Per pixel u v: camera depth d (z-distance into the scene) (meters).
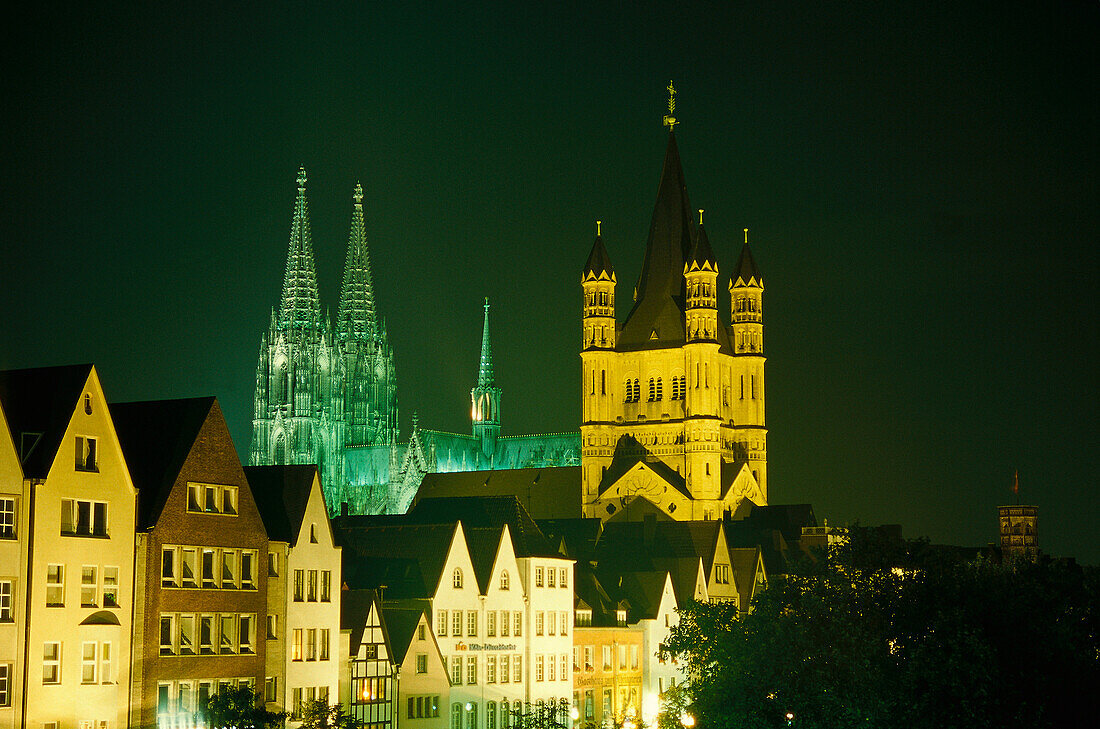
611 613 151.62
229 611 104.12
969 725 82.44
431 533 130.88
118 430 105.50
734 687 96.69
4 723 88.81
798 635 95.94
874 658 92.12
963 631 85.88
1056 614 104.19
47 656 91.62
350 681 115.38
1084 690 93.06
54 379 96.56
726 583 170.62
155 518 99.06
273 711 102.19
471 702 129.62
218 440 104.94
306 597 111.31
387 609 124.00
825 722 85.56
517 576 137.62
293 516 111.62
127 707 96.25
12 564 90.25
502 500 149.12
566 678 142.25
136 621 97.56
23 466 92.31
